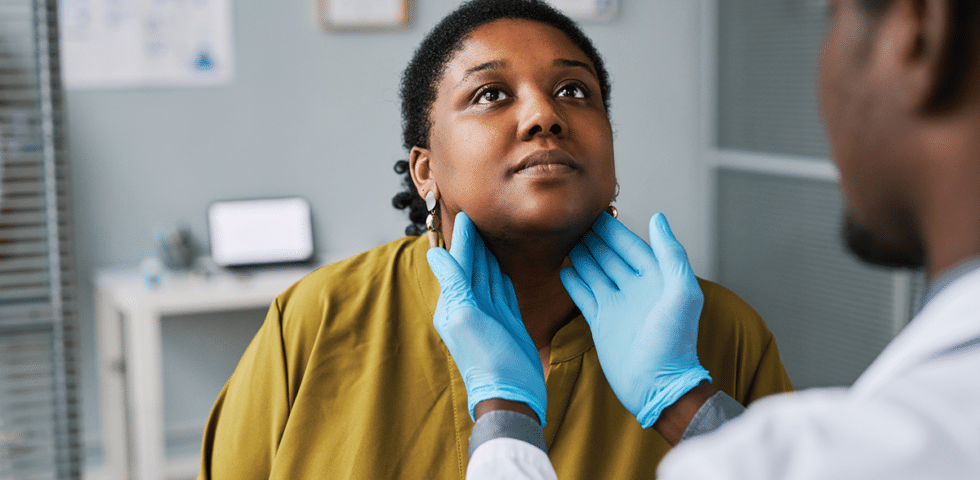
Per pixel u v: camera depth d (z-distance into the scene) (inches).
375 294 29.6
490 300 26.1
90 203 110.0
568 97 26.0
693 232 138.6
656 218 26.7
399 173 33.8
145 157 111.7
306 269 112.4
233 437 29.2
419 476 27.1
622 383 24.4
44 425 80.2
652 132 134.3
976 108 12.7
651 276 25.6
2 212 78.4
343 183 119.9
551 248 26.3
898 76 13.2
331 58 117.2
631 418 27.9
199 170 114.0
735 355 29.1
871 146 13.8
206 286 102.5
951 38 12.5
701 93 135.4
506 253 26.9
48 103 73.7
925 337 12.8
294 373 28.8
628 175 134.3
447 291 25.2
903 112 13.2
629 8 130.3
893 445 11.5
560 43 26.3
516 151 24.9
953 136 12.9
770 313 127.0
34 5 72.2
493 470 19.8
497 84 25.7
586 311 26.5
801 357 120.8
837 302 113.0
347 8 116.3
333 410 28.0
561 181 24.8
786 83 120.4
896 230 14.3
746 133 129.9
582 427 27.7
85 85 108.1
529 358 24.8
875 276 105.7
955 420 11.5
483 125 25.3
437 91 27.1
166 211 113.3
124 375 105.3
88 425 111.0
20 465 78.9
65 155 74.9
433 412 27.6
